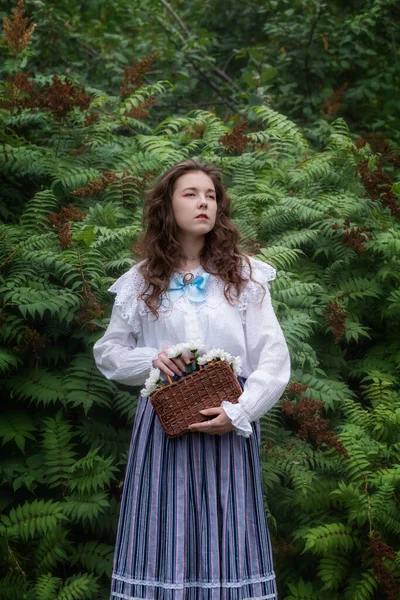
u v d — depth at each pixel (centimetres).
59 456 334
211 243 273
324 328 391
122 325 278
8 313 359
